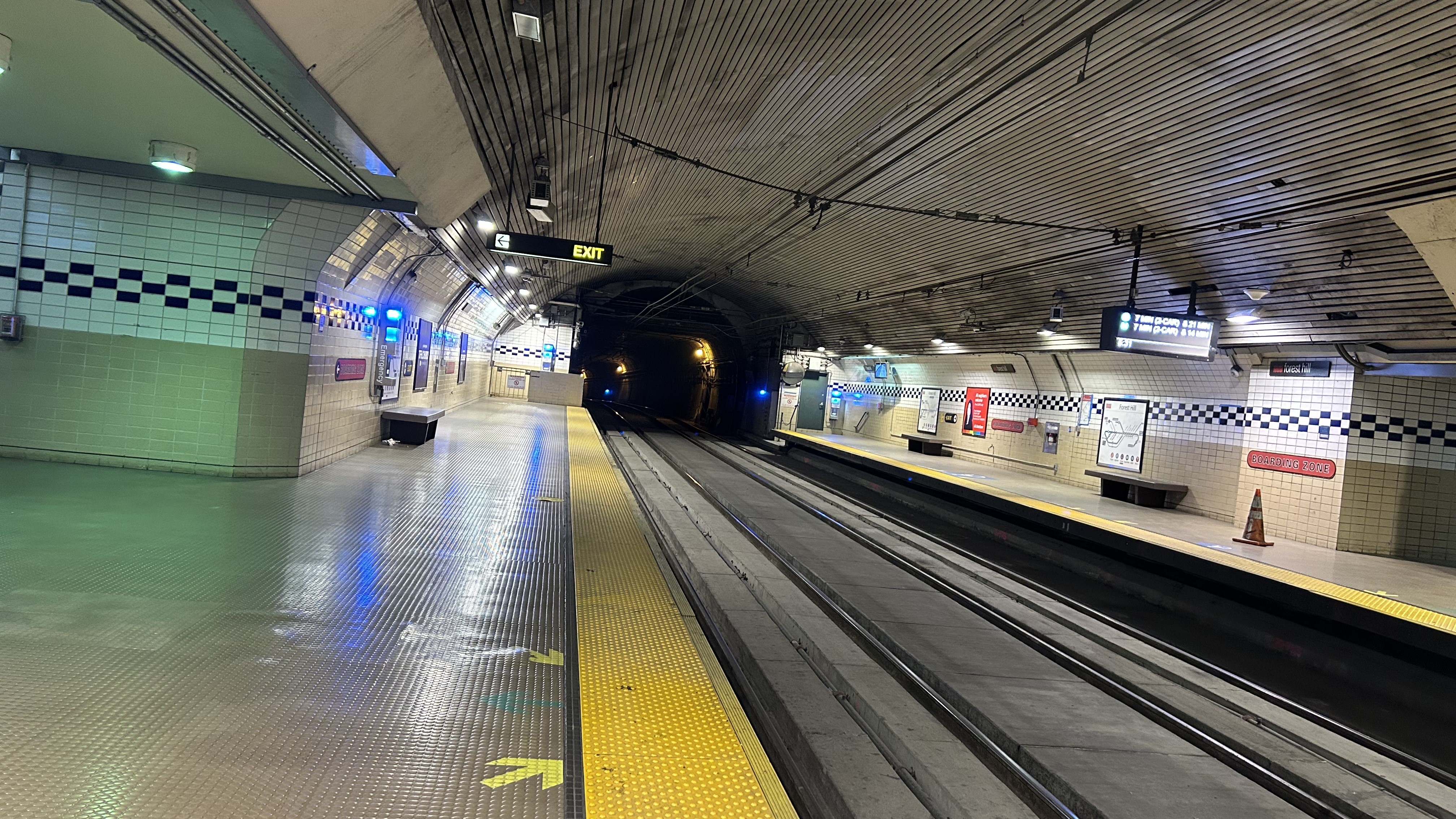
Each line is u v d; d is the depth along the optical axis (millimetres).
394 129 5586
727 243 16625
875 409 27125
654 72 7887
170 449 8102
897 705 5148
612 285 26844
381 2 3986
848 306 20469
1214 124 6750
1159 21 5766
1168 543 10188
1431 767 5219
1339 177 6703
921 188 10242
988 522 13859
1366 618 7477
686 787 3127
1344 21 5141
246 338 8188
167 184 7785
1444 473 10531
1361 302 8672
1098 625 8039
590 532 7984
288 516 6852
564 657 4410
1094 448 15758
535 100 7746
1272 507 11461
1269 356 11539
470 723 3412
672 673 4398
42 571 4609
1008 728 4973
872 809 3748
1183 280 10141
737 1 6445
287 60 3912
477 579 5742
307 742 3035
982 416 20328
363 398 11352
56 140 6680
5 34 4223
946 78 7328
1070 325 13703
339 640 4168
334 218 8148
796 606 7418
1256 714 5824
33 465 7668
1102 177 8383
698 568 8570
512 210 12297
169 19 3473
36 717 2943
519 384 29016
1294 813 4293
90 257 7789
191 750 2861
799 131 9305
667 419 45188
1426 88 5344
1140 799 4188
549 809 2820
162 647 3736
